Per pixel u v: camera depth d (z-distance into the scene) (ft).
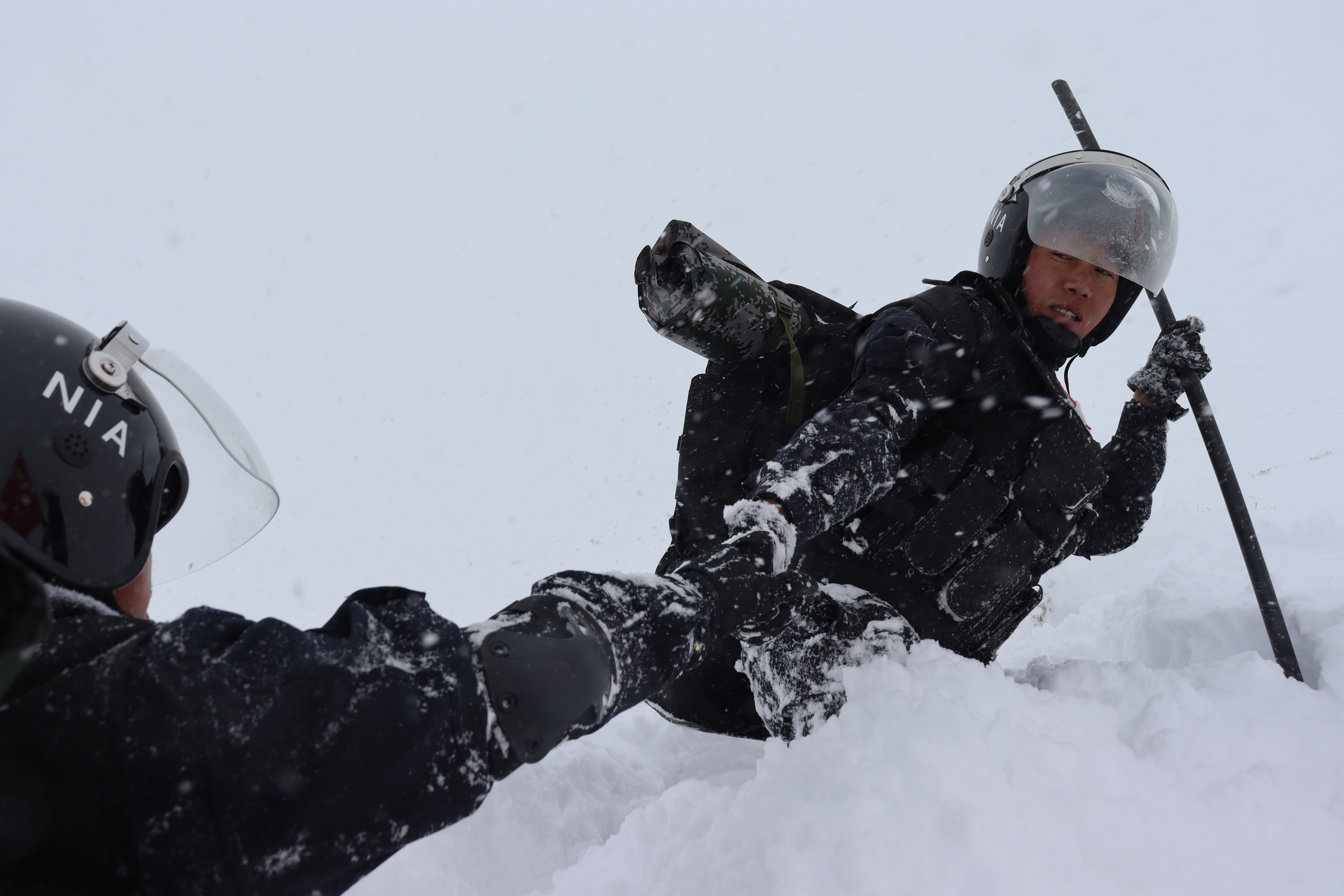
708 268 6.43
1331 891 3.92
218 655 2.00
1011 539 6.36
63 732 1.77
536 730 2.32
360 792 1.99
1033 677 7.07
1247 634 7.70
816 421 5.08
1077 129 8.39
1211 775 4.89
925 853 4.01
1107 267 6.52
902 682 5.43
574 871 5.29
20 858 1.75
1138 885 3.95
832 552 6.48
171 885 1.77
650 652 2.80
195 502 3.41
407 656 2.21
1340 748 5.26
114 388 2.60
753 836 4.51
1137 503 7.76
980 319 6.18
